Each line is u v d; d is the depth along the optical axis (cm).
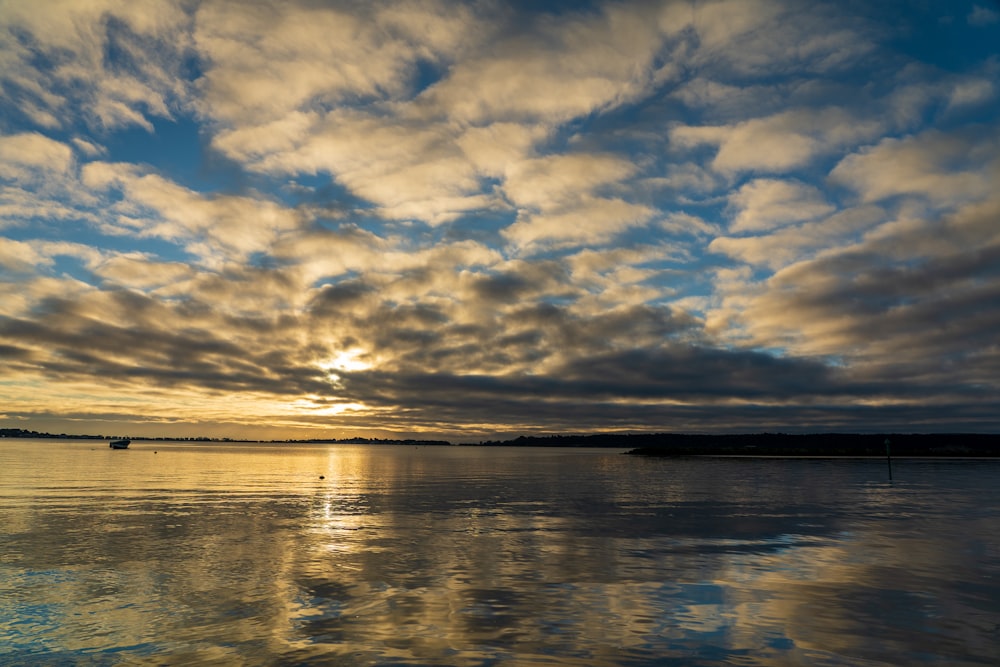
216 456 16500
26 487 5009
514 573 1830
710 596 1557
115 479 6138
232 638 1238
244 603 1493
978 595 1569
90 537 2502
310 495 4556
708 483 5884
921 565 1945
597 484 5791
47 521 2980
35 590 1622
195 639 1232
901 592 1597
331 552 2177
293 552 2177
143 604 1484
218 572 1844
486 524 2941
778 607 1453
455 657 1127
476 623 1330
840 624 1323
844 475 7188
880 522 2986
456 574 1817
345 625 1318
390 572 1844
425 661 1107
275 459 14688
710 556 2102
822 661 1113
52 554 2133
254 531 2683
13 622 1345
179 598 1540
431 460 14875
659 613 1404
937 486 5394
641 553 2158
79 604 1484
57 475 6656
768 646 1188
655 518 3164
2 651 1168
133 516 3189
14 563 1978
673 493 4750
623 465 10700
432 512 3453
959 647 1188
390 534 2609
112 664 1103
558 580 1738
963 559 2045
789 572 1841
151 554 2134
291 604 1483
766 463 11069
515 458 16638
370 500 4175
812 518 3150
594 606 1463
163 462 11162
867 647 1184
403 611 1422
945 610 1433
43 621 1352
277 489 5131
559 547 2284
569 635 1249
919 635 1255
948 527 2805
